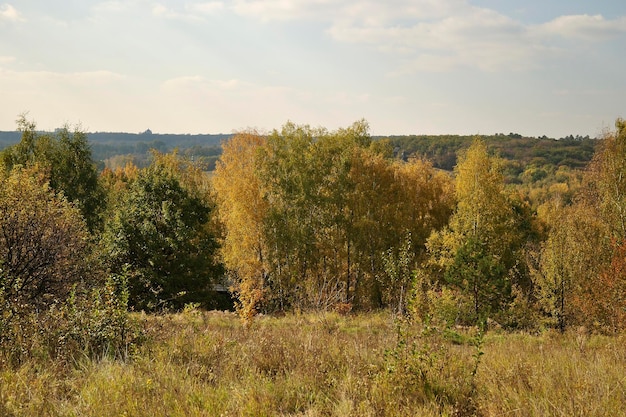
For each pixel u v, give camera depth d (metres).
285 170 31.78
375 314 21.61
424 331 6.89
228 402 5.12
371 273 32.03
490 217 27.94
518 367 6.43
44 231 15.05
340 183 31.72
